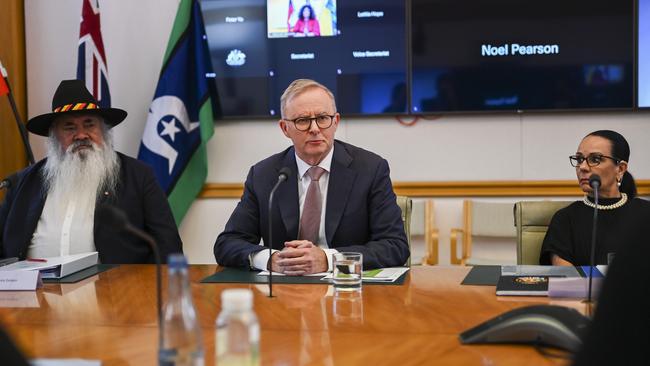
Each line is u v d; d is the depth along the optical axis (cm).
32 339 167
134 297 216
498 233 442
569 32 445
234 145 471
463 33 451
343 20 457
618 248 101
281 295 212
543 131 455
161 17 474
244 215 285
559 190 451
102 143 334
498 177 459
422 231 449
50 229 321
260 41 462
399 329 170
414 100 455
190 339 123
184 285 124
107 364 146
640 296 97
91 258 275
